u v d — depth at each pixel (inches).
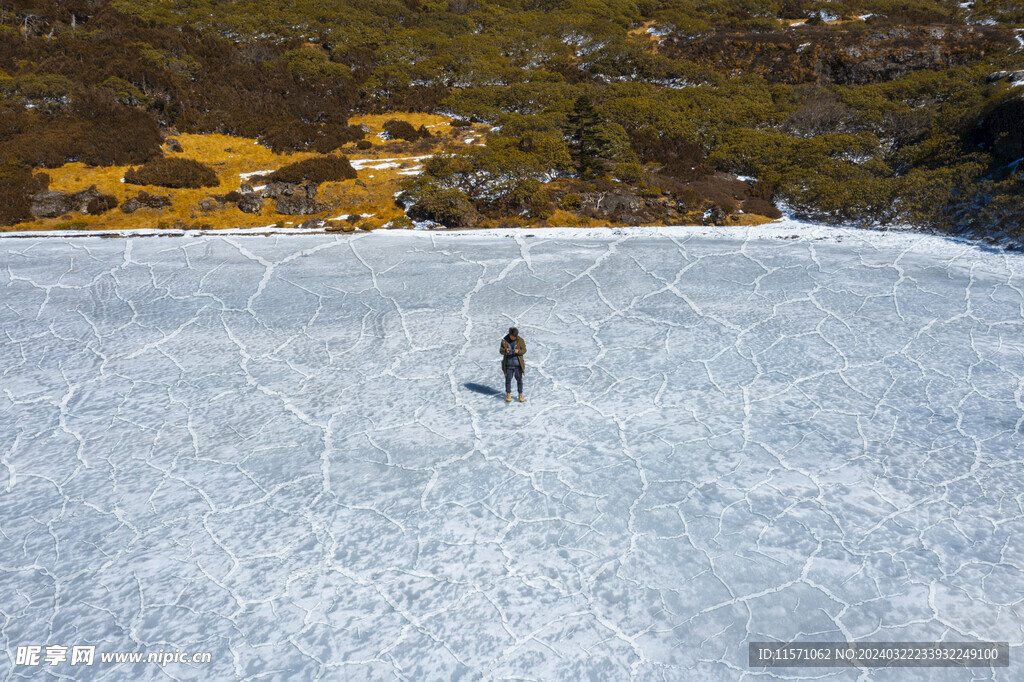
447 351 536.4
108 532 324.8
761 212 984.9
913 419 418.6
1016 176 853.2
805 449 388.8
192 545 315.0
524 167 1045.2
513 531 321.4
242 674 244.4
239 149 1258.6
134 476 372.2
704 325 578.2
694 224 960.3
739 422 419.8
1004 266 702.5
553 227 935.7
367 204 1026.1
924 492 346.9
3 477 372.8
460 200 960.3
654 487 354.6
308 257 781.9
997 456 375.6
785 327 569.3
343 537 319.0
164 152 1169.4
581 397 455.5
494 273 724.7
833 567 294.2
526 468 373.1
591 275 714.2
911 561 297.0
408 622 267.9
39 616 272.7
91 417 438.9
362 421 429.4
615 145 1214.3
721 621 266.5
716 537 315.0
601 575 292.0
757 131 1333.7
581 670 244.8
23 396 466.6
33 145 1058.7
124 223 919.0
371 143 1310.3
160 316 612.7
